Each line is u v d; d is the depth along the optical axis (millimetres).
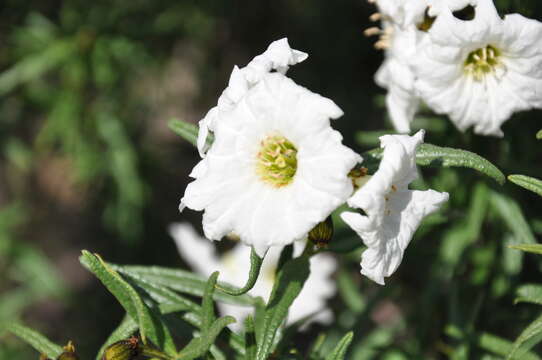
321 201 218
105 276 234
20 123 406
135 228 405
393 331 323
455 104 254
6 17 376
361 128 436
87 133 374
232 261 344
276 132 225
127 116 391
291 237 220
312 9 423
